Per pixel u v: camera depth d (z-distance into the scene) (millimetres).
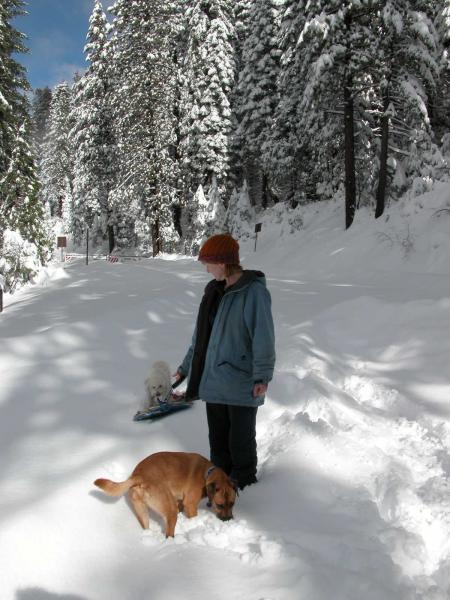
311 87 18125
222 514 2609
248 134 29297
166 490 2555
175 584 2139
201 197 28484
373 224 18969
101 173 33719
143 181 27938
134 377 5152
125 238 35844
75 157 35875
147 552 2430
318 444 3465
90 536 2500
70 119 36312
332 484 3035
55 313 9797
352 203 20438
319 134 22141
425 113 17438
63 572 2230
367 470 3240
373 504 2848
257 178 35844
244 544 2457
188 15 31016
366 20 17750
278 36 23188
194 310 8648
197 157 29781
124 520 2689
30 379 5004
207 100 28781
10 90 18000
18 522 2479
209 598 2049
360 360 5965
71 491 2873
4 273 16875
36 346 6051
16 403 4422
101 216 35000
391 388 4895
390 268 16109
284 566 2217
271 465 3312
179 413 4168
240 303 2852
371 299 7559
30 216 18297
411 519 2748
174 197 29875
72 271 20984
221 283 3064
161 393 4172
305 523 2650
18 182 17844
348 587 2084
